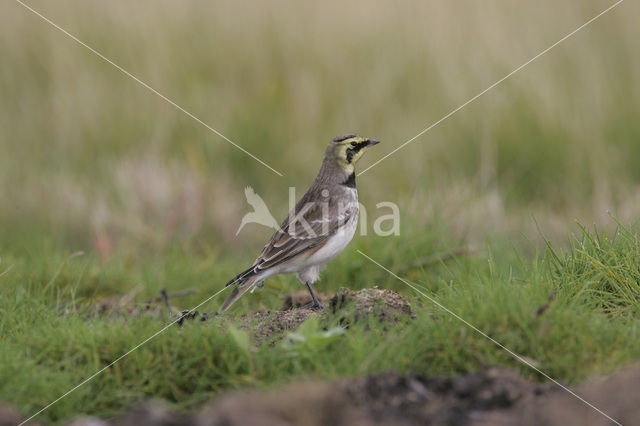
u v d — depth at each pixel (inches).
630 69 840.3
